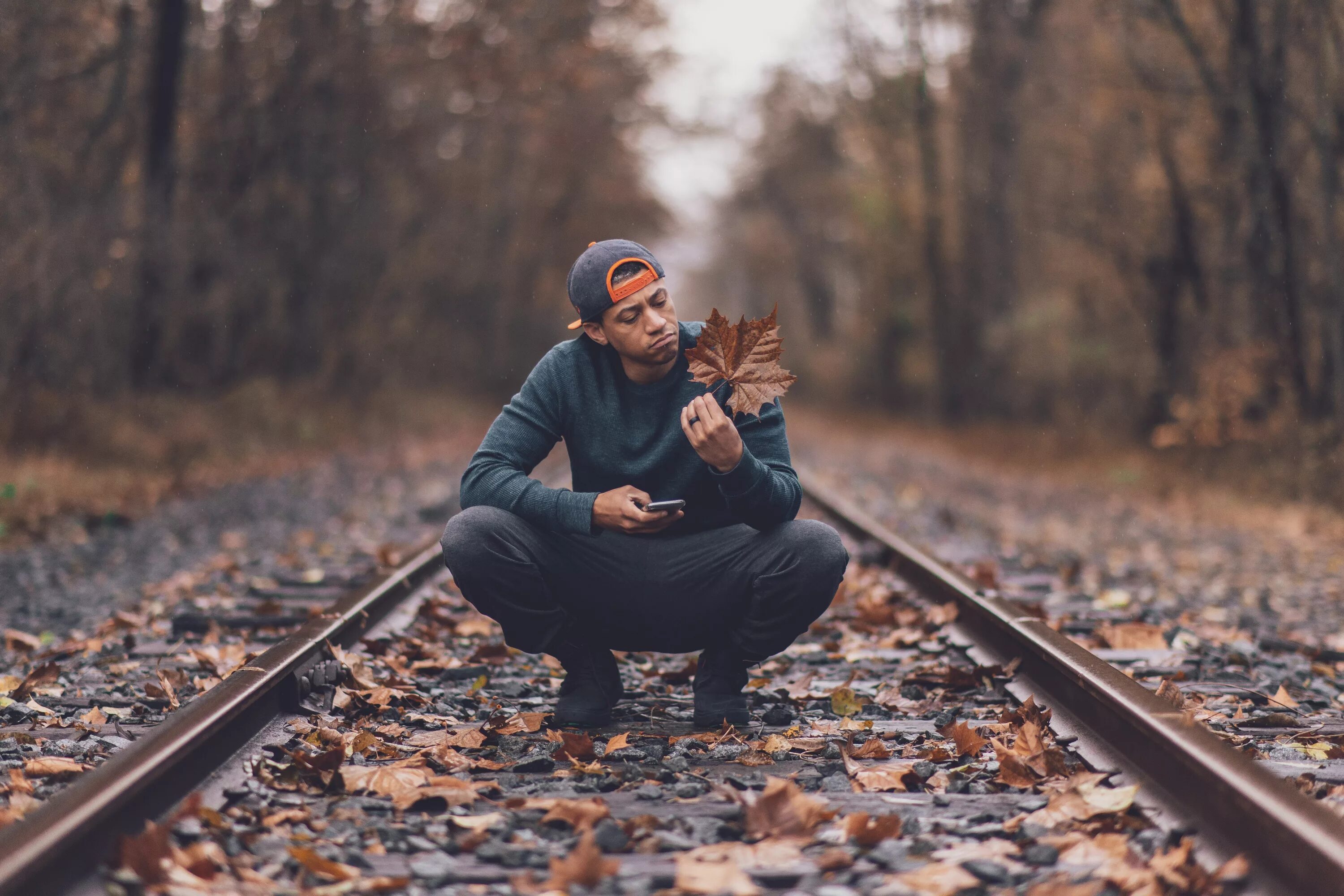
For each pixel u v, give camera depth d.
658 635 3.44
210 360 16.94
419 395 25.59
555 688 4.08
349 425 19.25
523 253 30.55
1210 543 8.98
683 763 3.08
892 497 11.94
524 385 3.37
